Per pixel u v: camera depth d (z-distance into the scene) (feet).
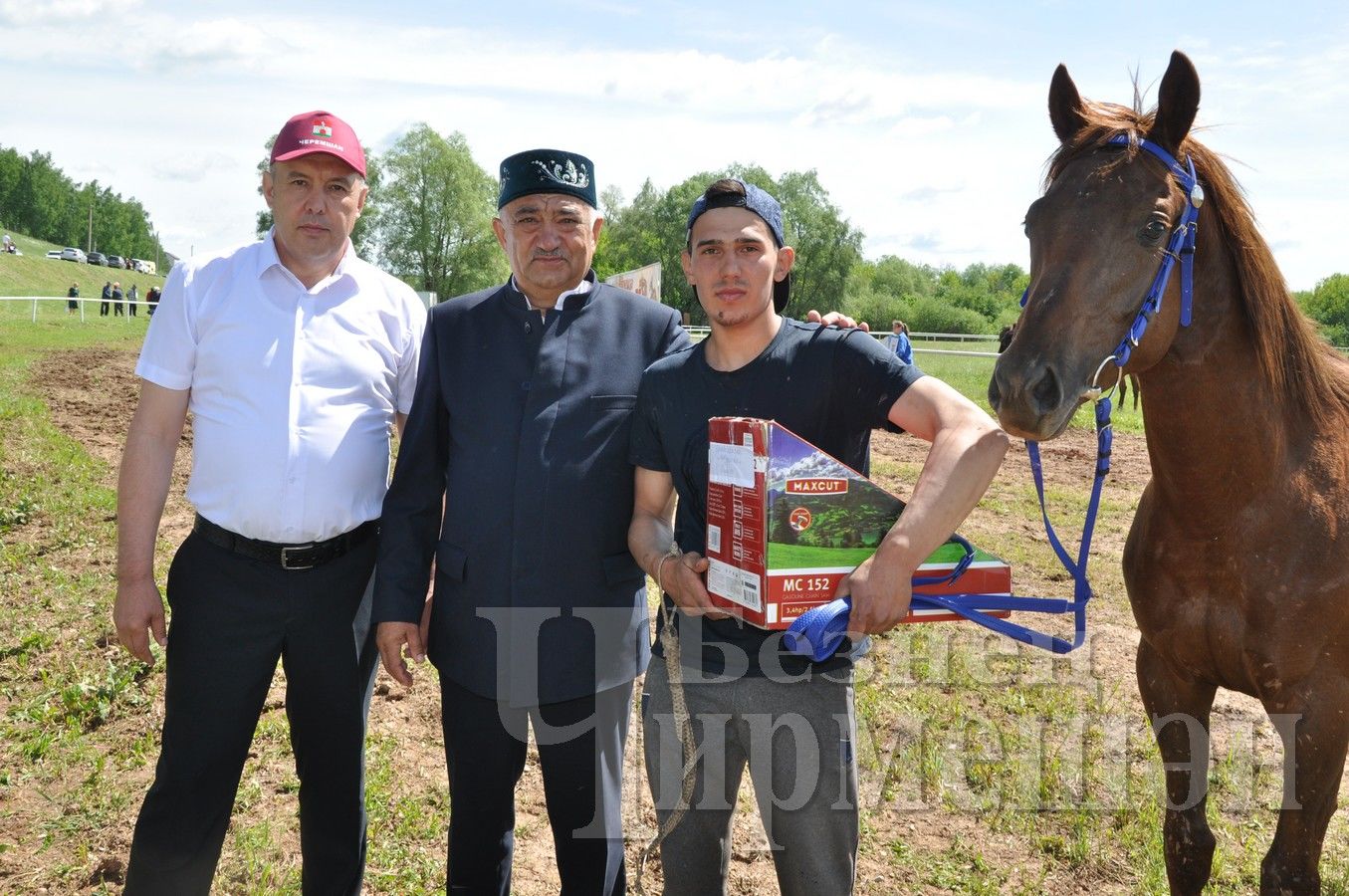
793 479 6.00
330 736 8.30
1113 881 9.88
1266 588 7.78
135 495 7.86
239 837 9.96
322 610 8.05
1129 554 9.02
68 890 9.16
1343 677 7.77
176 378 7.93
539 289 8.00
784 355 6.79
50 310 122.11
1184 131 7.20
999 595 6.73
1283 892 7.77
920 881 9.82
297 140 7.78
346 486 8.04
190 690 7.85
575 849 8.08
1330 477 7.87
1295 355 7.99
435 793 11.11
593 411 7.86
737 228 6.56
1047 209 7.30
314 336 8.01
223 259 8.09
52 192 351.25
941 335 95.81
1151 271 7.06
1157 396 7.85
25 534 20.49
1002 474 32.27
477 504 7.80
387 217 185.06
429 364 8.15
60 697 12.79
